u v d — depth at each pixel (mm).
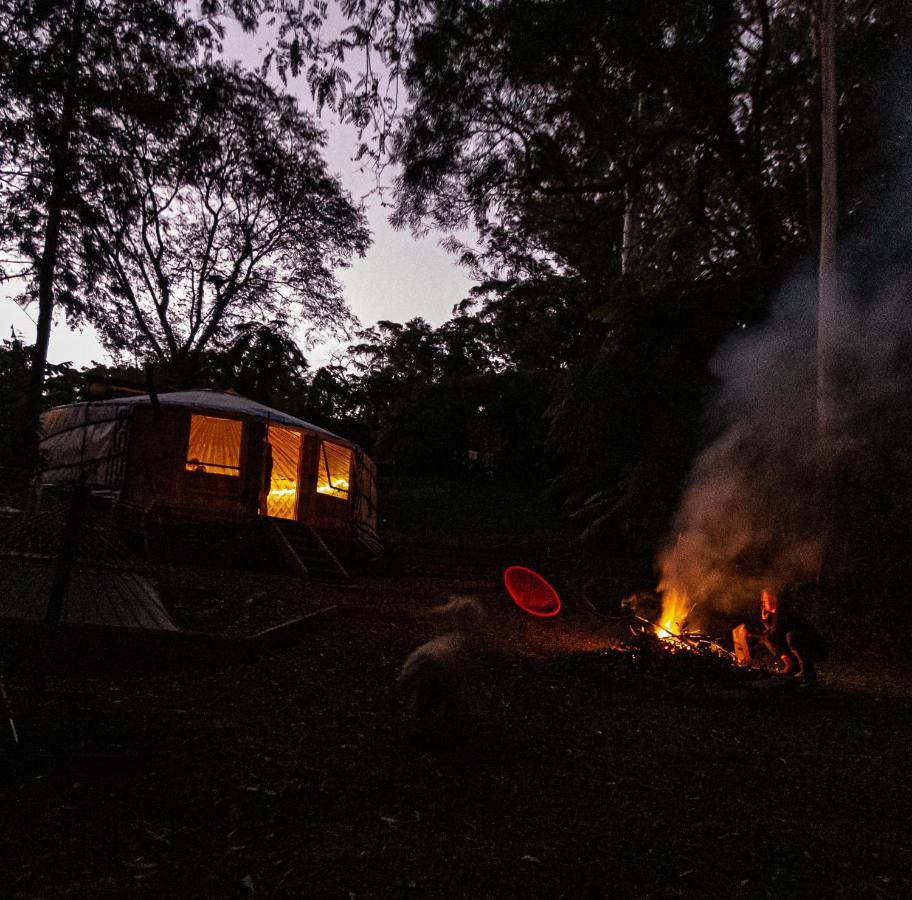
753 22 16719
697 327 14375
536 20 14484
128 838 3342
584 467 18266
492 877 3217
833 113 12508
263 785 4039
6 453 10883
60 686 5652
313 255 26703
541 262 22734
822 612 11820
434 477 31000
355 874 3156
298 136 24391
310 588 11688
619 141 16656
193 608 8664
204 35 19078
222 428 15500
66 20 16125
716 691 7344
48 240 15523
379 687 6703
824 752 5723
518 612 12602
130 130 19438
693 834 3869
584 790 4422
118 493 13578
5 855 3084
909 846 3926
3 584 4254
